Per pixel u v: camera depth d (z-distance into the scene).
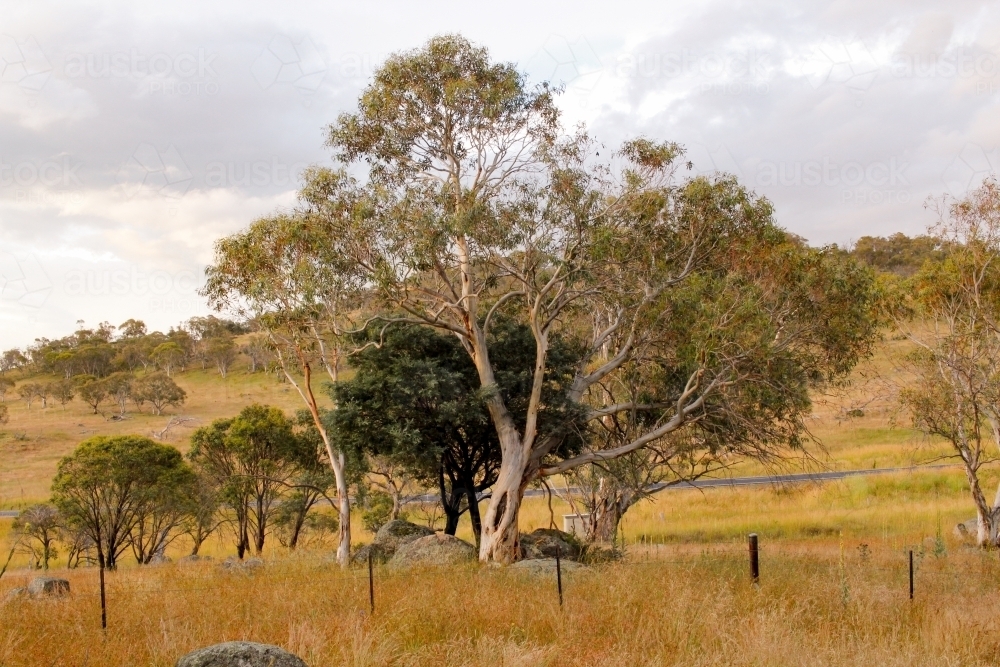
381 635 10.15
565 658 9.57
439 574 17.22
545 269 23.34
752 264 22.70
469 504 27.64
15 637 10.49
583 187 22.03
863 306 23.53
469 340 23.69
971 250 27.81
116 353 148.38
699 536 33.84
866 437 56.75
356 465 25.42
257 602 13.43
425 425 24.89
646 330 23.34
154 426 95.00
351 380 24.78
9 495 60.72
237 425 35.62
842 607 12.07
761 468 49.84
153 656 9.60
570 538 25.09
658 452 26.36
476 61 23.77
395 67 23.36
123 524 36.50
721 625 10.57
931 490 40.97
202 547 44.34
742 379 21.28
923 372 29.30
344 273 22.28
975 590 14.30
